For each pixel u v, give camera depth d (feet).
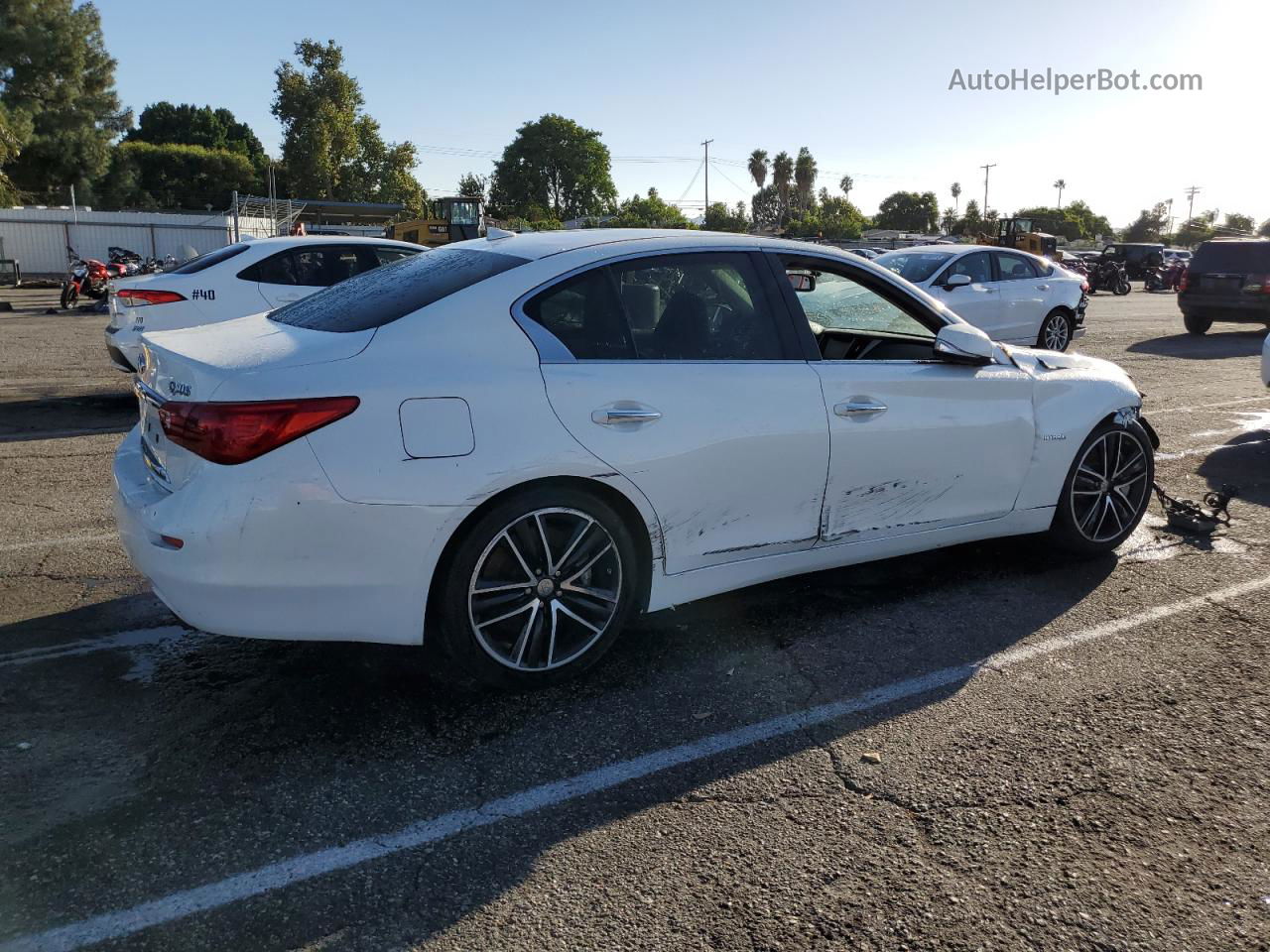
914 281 37.60
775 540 11.76
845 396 11.93
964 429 13.01
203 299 26.55
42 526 16.33
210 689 10.75
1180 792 8.96
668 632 12.52
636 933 7.13
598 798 8.82
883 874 7.81
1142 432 15.29
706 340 11.33
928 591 13.97
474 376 9.80
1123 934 7.17
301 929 7.13
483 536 9.93
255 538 9.06
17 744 9.53
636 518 10.92
